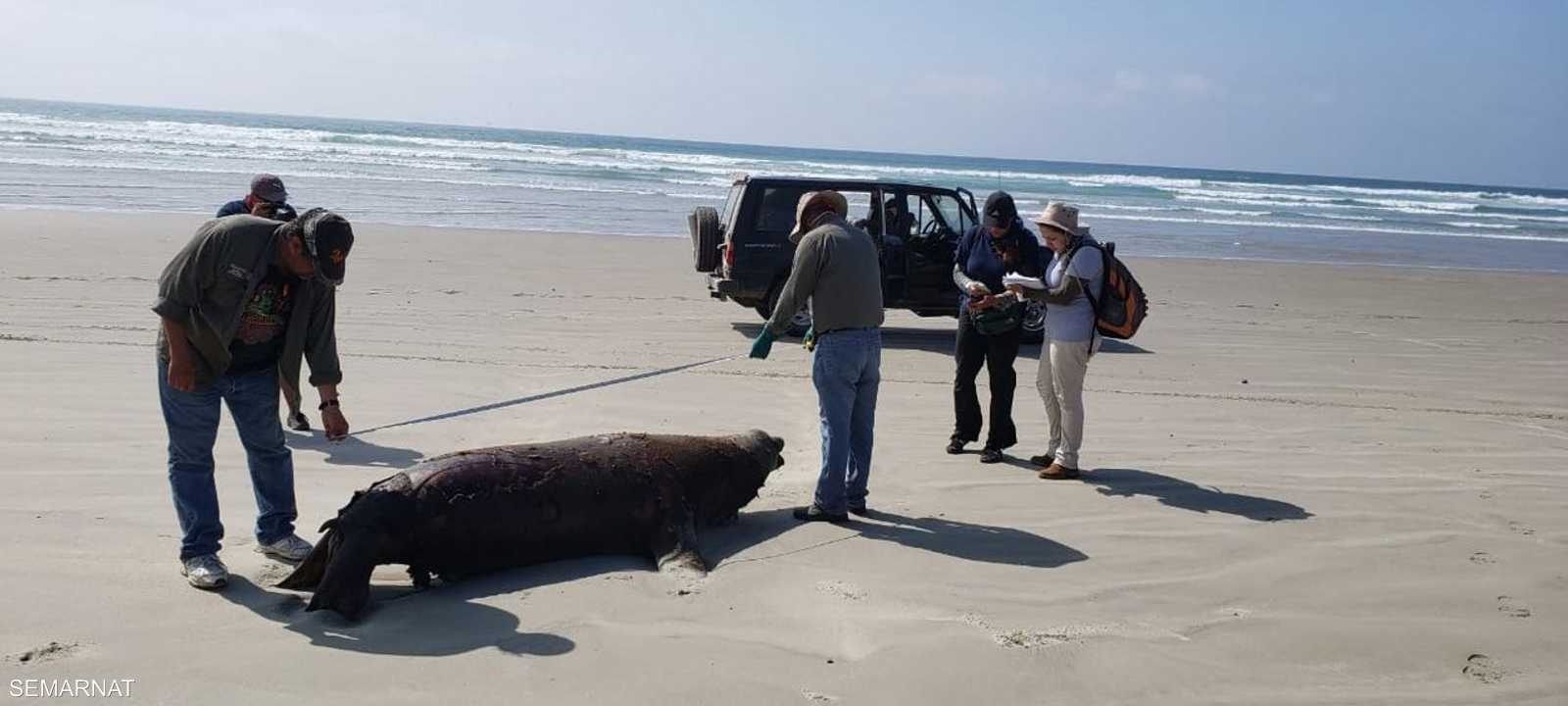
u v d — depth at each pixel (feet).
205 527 16.39
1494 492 23.73
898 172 224.12
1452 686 14.40
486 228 82.74
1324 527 20.81
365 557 15.62
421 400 29.66
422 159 168.76
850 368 19.94
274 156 150.00
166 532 18.45
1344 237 126.72
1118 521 20.90
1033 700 13.48
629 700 13.01
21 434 23.75
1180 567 18.44
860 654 14.47
